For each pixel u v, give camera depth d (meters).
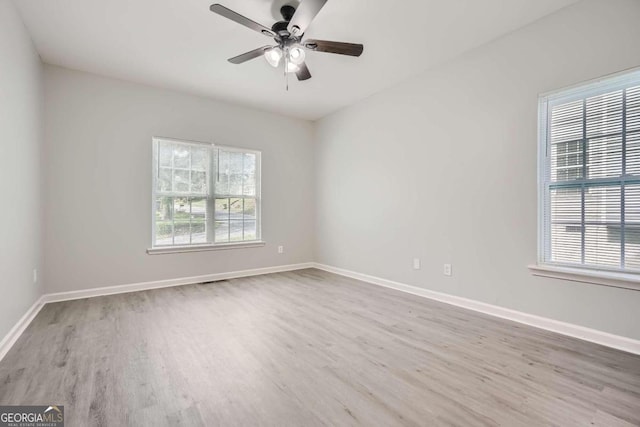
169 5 2.33
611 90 2.21
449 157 3.21
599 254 2.28
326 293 3.66
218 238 4.41
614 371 1.86
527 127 2.61
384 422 1.42
